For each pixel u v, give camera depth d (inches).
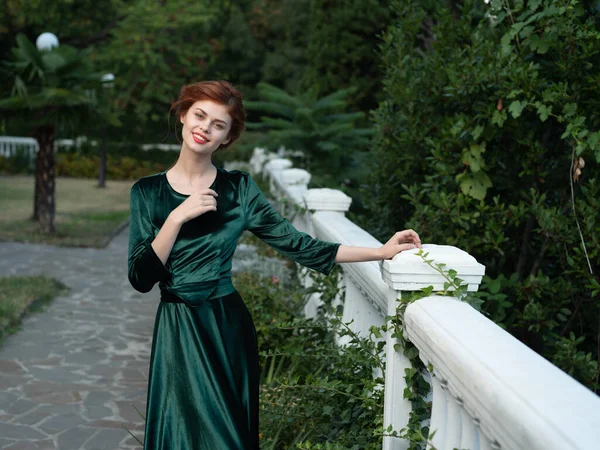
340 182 337.1
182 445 88.4
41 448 139.7
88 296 284.0
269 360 170.9
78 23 692.7
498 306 138.5
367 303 133.4
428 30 214.4
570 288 136.5
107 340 222.4
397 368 90.4
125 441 145.6
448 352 68.6
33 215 486.9
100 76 406.6
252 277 207.8
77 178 957.8
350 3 395.2
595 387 125.5
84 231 456.4
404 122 178.2
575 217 130.2
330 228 152.8
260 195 98.0
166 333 92.4
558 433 48.4
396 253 89.6
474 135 140.9
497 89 141.0
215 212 94.3
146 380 185.9
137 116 804.0
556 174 145.7
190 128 92.5
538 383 56.8
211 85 92.1
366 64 406.3
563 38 135.3
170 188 94.6
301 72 1123.3
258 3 1191.6
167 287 93.0
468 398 64.1
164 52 597.3
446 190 155.7
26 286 279.9
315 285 174.2
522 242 152.7
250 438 92.7
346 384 118.9
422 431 87.2
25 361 196.1
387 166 182.2
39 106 383.6
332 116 342.6
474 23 189.5
